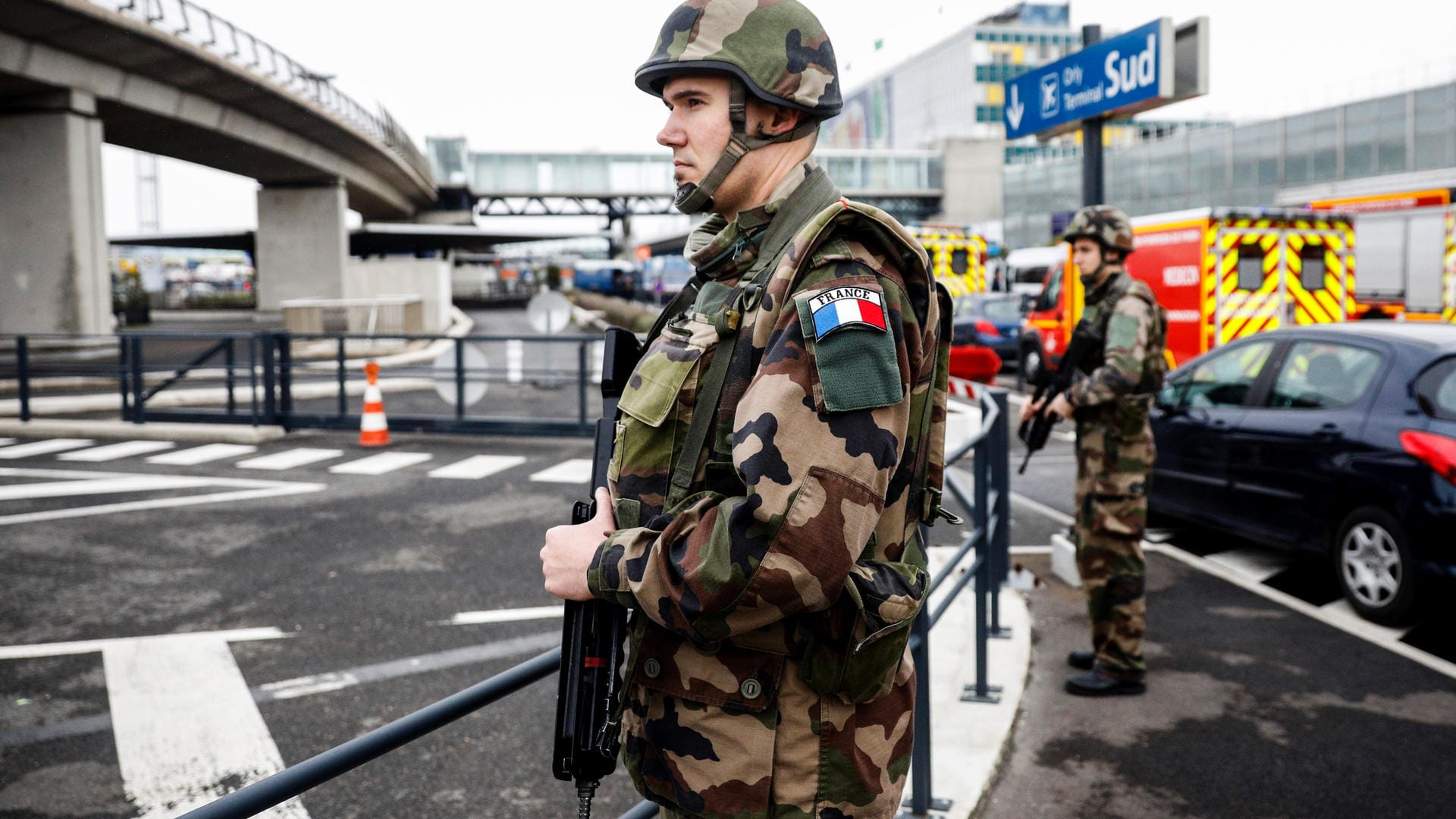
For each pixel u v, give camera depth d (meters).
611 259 84.94
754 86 1.25
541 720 3.85
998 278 32.00
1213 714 3.82
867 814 1.29
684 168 1.32
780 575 1.08
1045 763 3.44
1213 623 4.91
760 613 1.11
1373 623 4.90
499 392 15.31
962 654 4.34
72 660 4.46
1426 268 16.09
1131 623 3.96
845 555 1.10
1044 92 11.98
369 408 10.77
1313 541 5.36
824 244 1.20
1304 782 3.27
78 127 22.97
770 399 1.11
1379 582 4.90
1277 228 12.03
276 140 31.91
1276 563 5.97
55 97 22.58
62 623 4.96
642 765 1.33
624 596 1.17
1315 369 5.61
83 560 6.14
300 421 11.32
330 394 14.76
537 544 6.52
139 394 11.41
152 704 3.98
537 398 14.63
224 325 36.50
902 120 110.94
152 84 25.14
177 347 24.70
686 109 1.31
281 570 5.90
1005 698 3.88
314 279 39.41
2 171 22.70
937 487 1.39
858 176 63.91
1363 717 3.76
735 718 1.23
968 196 63.91
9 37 20.70
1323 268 12.16
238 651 4.57
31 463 9.62
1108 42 10.74
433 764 3.49
